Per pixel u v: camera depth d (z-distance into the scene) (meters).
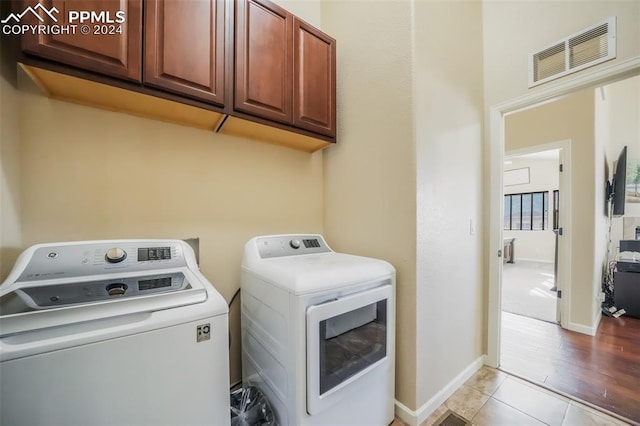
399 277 1.52
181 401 0.79
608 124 3.68
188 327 0.81
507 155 3.23
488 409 1.57
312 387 1.03
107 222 1.29
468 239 1.92
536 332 2.65
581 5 1.64
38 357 0.61
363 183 1.76
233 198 1.69
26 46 0.88
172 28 1.15
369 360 1.29
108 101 1.20
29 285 0.85
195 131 1.55
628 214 3.80
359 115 1.79
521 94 1.91
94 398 0.67
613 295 3.18
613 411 1.53
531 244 7.43
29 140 1.11
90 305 0.73
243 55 1.35
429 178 1.55
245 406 1.21
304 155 2.03
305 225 2.03
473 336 1.98
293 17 1.56
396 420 1.48
